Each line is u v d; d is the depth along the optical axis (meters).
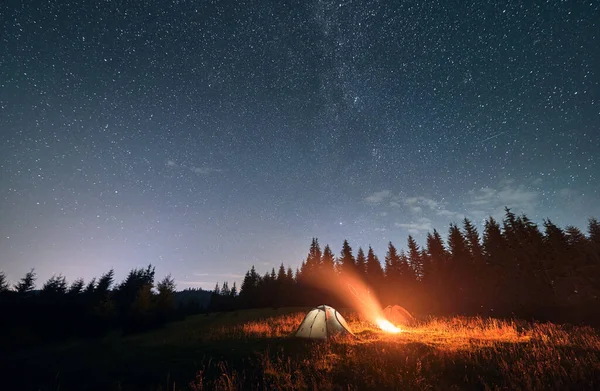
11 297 29.98
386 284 50.75
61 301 33.38
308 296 51.09
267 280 61.94
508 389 6.08
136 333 29.70
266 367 7.64
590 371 6.54
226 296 64.81
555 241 35.16
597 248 30.83
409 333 12.31
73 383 6.91
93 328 29.52
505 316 21.55
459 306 31.00
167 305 38.31
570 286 27.84
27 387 6.70
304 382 6.69
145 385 6.75
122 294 46.94
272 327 17.06
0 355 13.19
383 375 6.87
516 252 36.84
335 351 9.07
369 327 15.54
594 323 16.36
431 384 6.46
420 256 53.09
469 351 8.37
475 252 47.00
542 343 9.06
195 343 11.36
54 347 21.77
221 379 6.79
